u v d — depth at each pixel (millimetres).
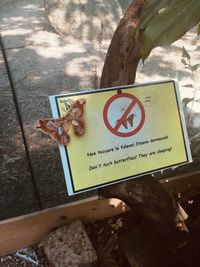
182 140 854
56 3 2166
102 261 1146
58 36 2131
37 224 1185
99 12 2160
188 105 1688
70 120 749
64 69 1882
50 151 1525
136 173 819
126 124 795
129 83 835
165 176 1388
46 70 1845
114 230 1230
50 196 1348
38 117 1627
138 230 1126
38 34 2109
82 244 1129
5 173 1442
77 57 1961
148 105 811
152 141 824
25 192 1365
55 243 1139
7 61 1712
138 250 1078
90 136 770
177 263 1037
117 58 806
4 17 2250
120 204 1268
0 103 1679
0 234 1151
